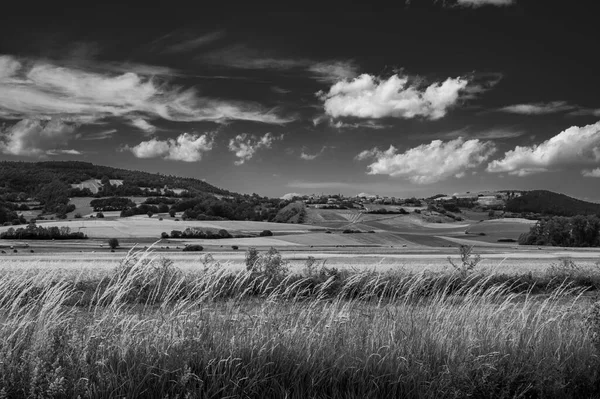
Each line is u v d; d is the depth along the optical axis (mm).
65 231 113688
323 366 6508
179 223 141375
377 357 6824
